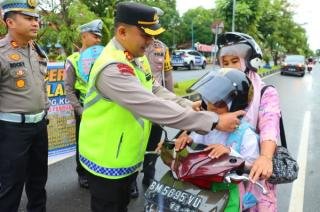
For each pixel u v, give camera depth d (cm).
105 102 231
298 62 2942
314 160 623
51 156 562
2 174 331
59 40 1107
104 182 239
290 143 731
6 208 333
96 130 235
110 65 223
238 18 1998
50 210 414
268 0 2533
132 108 223
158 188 214
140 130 237
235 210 204
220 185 206
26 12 312
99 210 250
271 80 2427
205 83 228
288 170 226
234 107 225
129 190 258
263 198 234
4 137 325
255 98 245
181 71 2933
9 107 321
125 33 229
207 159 201
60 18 1126
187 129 220
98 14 1537
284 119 979
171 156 220
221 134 233
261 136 232
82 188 472
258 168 204
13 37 320
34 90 331
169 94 277
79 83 444
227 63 261
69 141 578
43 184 370
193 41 5281
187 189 207
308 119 987
